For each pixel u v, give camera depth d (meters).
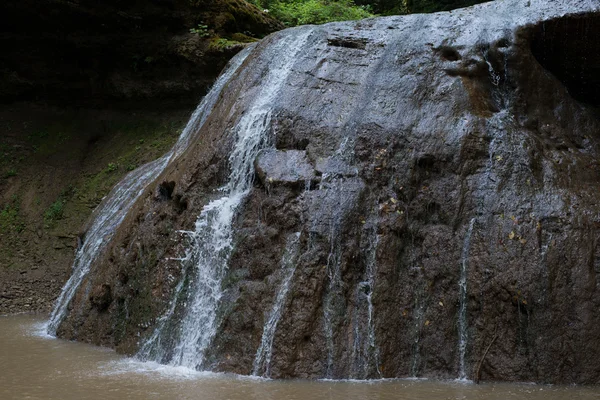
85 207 13.48
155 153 13.80
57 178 14.12
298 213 6.93
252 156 7.66
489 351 6.21
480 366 6.16
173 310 7.16
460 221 6.81
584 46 7.82
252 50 9.82
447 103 7.51
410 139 7.30
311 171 7.24
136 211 8.70
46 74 15.04
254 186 7.37
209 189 7.88
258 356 6.29
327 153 7.40
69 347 7.78
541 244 6.47
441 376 6.24
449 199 6.93
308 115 7.80
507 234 6.56
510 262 6.41
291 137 7.69
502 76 7.77
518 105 7.59
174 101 14.59
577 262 6.35
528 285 6.29
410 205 7.02
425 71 7.89
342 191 6.98
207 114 10.00
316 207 6.88
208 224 7.42
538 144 7.19
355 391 5.61
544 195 6.75
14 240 13.12
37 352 7.43
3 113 15.16
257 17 14.68
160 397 5.37
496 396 5.48
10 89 15.18
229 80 9.49
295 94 8.08
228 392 5.54
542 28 7.81
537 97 7.67
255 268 6.82
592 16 7.64
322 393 5.52
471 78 7.73
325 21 15.94
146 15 13.88
